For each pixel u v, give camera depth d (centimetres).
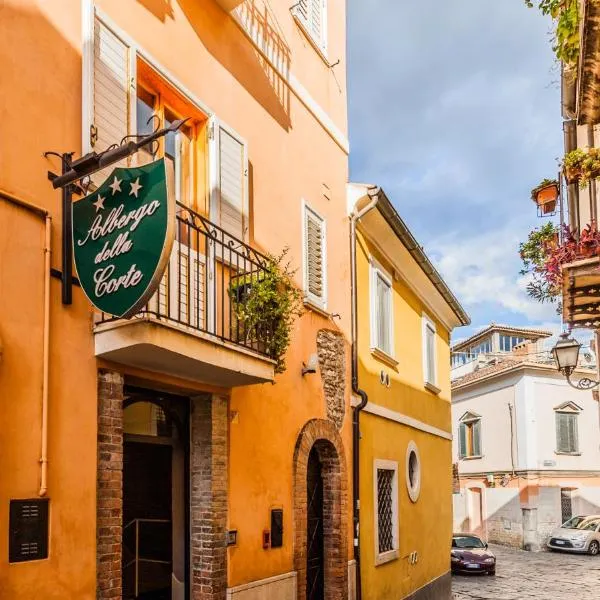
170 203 474
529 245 944
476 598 1866
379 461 1212
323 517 1005
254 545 765
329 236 1062
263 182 869
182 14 732
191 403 725
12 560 477
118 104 617
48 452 512
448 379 1894
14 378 493
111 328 554
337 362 1045
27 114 527
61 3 567
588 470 3422
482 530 3625
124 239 491
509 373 3475
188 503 709
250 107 852
